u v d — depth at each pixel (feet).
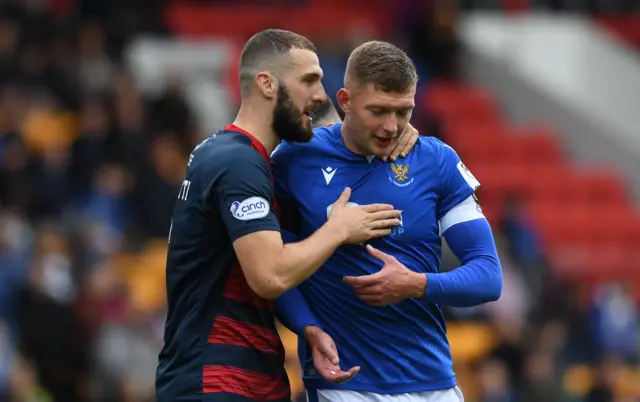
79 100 159.33
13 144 143.13
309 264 54.03
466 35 204.03
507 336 127.65
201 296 56.24
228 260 55.98
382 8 205.57
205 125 170.60
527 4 217.56
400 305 57.11
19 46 166.30
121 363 115.03
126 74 162.30
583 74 200.44
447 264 110.11
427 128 175.52
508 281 139.44
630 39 218.79
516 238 149.48
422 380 57.47
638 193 184.03
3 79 161.27
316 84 56.54
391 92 54.24
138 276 134.00
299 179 57.93
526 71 197.98
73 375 114.62
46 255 120.78
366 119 54.75
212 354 55.57
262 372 56.18
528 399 126.11
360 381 57.06
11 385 107.04
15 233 126.00
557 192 177.37
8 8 169.78
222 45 189.78
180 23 196.13
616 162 187.52
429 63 194.59
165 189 141.59
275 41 56.24
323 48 175.42
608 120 192.24
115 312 120.47
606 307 144.15
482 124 187.52
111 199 139.54
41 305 115.24
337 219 55.11
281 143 59.41
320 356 56.08
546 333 132.36
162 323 122.62
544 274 144.66
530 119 192.95
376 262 56.90
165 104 154.71
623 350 143.13
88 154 143.95
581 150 189.26
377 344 57.11
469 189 57.93
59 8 183.21
